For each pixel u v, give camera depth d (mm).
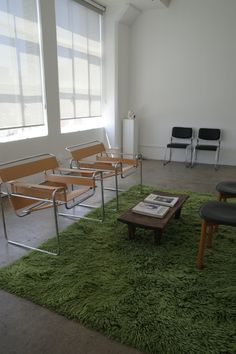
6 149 3453
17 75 3541
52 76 4059
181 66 5555
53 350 1443
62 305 1724
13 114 3564
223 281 1954
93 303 1738
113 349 1444
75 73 4727
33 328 1579
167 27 5469
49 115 4098
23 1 3488
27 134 3895
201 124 5684
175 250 2357
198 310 1684
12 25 3387
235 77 5242
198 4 5156
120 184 4262
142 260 2207
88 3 4789
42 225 2875
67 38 4438
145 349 1435
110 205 3361
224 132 5547
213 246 2426
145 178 4625
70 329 1569
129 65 5969
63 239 2547
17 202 2449
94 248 2393
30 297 1799
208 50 5297
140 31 5707
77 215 3117
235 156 5566
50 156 3156
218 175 4852
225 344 1450
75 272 2053
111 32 5336
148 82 5902
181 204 2750
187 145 5527
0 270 2074
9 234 2682
